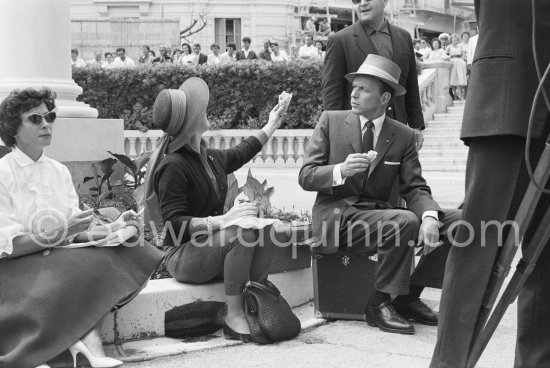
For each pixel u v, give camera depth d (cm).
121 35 3000
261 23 3469
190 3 3466
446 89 1784
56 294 390
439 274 487
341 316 498
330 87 584
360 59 577
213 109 1609
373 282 486
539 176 293
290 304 528
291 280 528
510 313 520
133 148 1644
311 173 489
